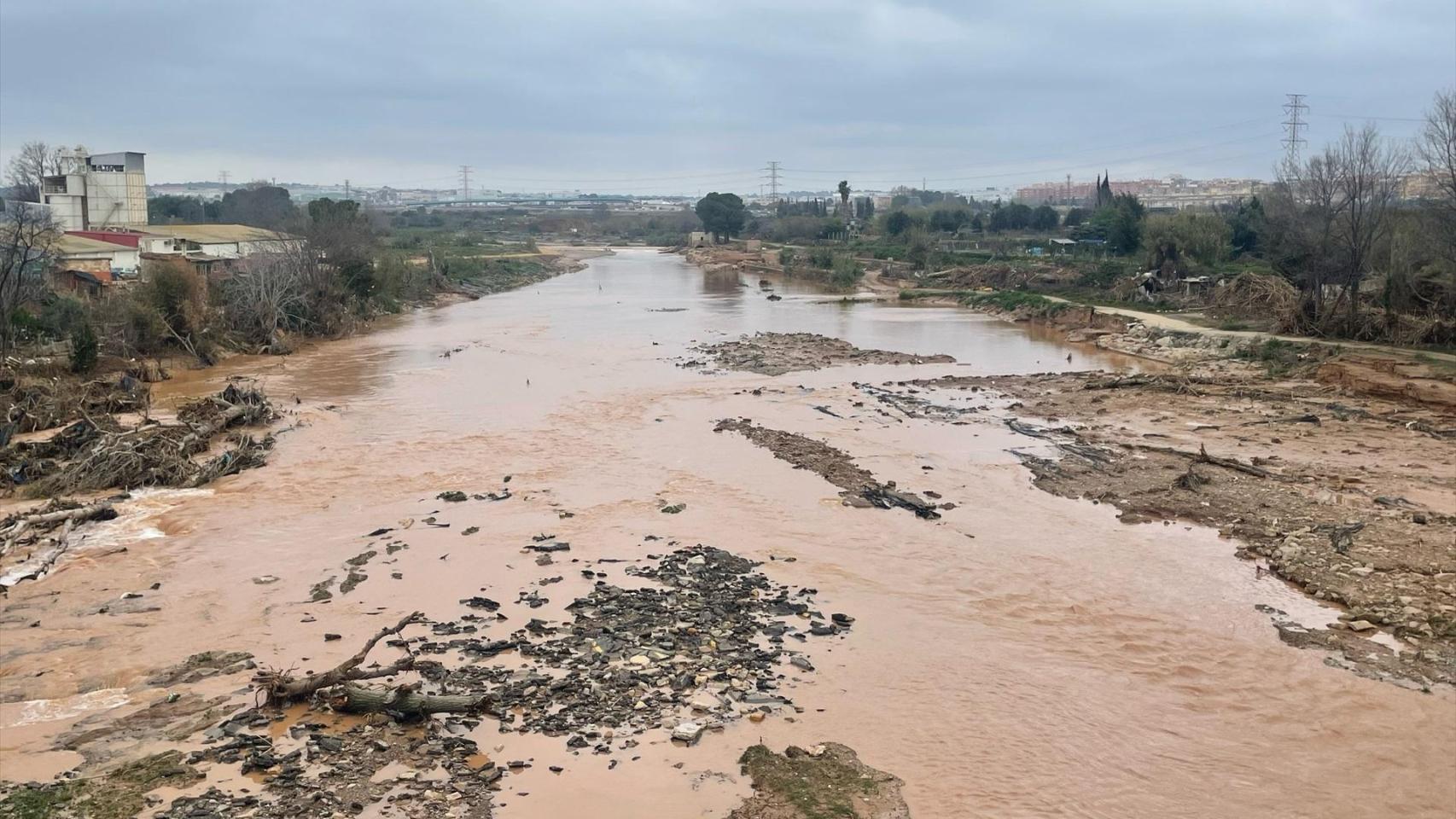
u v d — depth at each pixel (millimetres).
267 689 18438
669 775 16156
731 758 16750
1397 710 18812
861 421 43125
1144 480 33406
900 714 18406
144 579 25094
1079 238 138750
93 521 29547
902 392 50375
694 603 23156
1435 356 49594
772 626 22047
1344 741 17797
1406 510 29500
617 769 16328
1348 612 22922
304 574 25312
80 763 16516
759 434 40125
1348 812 15781
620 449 38250
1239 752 17453
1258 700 19250
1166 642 21703
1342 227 59625
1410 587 23891
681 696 18750
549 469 35344
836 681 19625
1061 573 25625
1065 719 18406
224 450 37562
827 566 25984
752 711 18312
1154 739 17828
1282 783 16531
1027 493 32500
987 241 141750
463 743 16984
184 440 36469
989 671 20234
